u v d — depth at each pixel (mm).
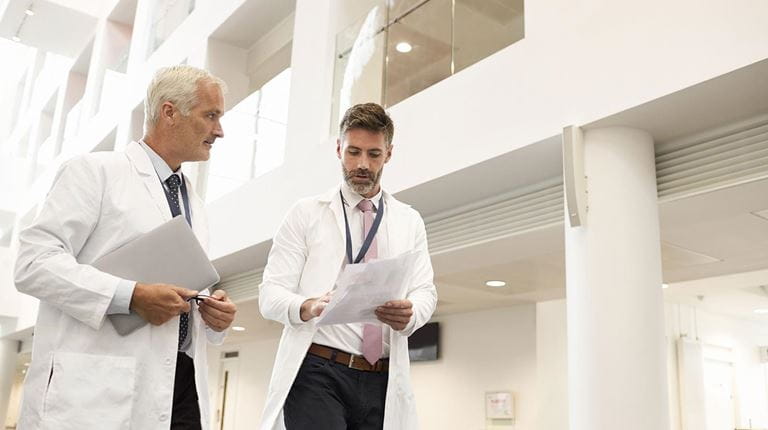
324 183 5453
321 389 2064
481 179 4277
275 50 7668
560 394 7223
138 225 1779
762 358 11227
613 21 3391
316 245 2221
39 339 1688
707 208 3619
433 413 8203
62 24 11727
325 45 5867
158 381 1708
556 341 7449
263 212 6297
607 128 3471
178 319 1778
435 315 8484
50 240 1658
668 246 4871
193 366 1913
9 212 14078
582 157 3479
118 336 1689
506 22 4156
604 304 3256
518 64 3891
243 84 8070
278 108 6465
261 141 6621
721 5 2918
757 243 4727
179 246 1747
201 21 8211
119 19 11477
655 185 3494
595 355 3221
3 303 13219
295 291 2211
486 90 4070
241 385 11633
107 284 1620
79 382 1621
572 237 3471
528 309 7504
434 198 4699
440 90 4410
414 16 4906
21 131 15344
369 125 2209
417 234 2365
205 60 7875
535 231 4180
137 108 9555
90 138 11156
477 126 4070
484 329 7914
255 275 7441
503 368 7578
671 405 9414
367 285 1839
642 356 3168
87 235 1734
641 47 3225
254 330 10227
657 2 3188
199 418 1879
